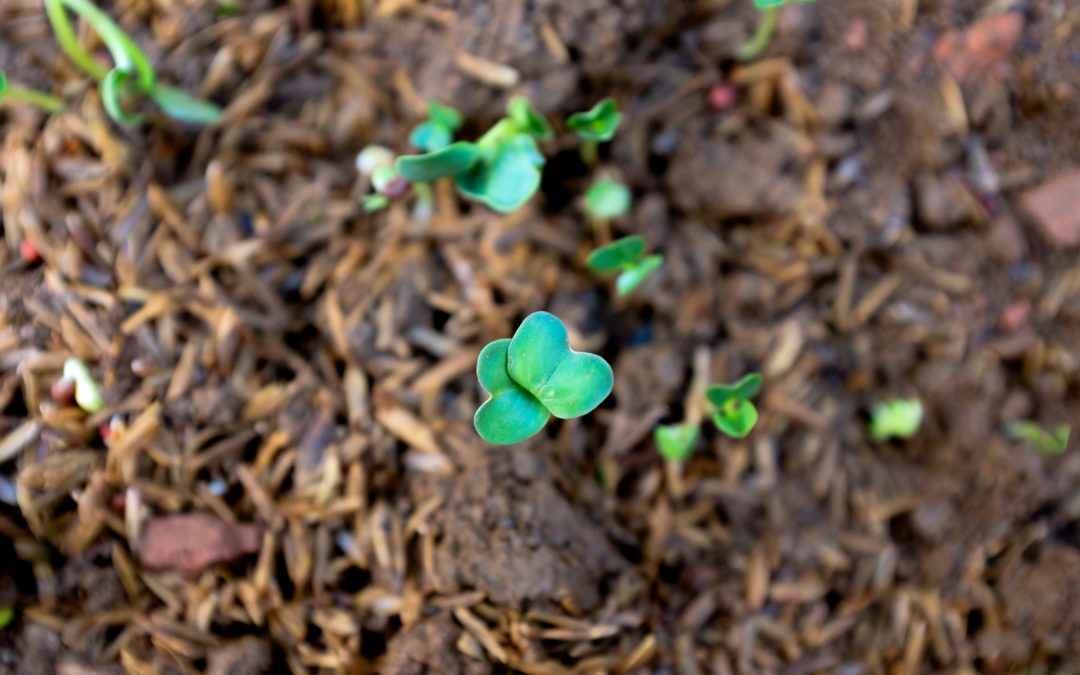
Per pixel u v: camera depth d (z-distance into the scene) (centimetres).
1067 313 19
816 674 19
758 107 20
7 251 19
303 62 20
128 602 18
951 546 19
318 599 18
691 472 19
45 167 19
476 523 18
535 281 19
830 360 19
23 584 18
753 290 19
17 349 18
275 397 19
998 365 19
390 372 19
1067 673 19
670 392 19
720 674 19
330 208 19
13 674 18
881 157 20
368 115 20
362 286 19
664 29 20
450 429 19
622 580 19
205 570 18
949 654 19
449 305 19
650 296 19
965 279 20
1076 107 20
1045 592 19
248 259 19
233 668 18
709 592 19
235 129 19
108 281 19
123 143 19
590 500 19
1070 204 19
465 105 19
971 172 20
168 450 18
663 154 20
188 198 19
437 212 19
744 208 20
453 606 18
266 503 18
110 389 18
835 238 20
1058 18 20
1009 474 19
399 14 20
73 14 20
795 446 19
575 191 20
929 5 20
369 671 18
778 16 20
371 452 19
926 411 19
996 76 20
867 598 19
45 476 18
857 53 20
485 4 19
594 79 20
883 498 19
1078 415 19
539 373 16
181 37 20
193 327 19
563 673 18
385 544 18
